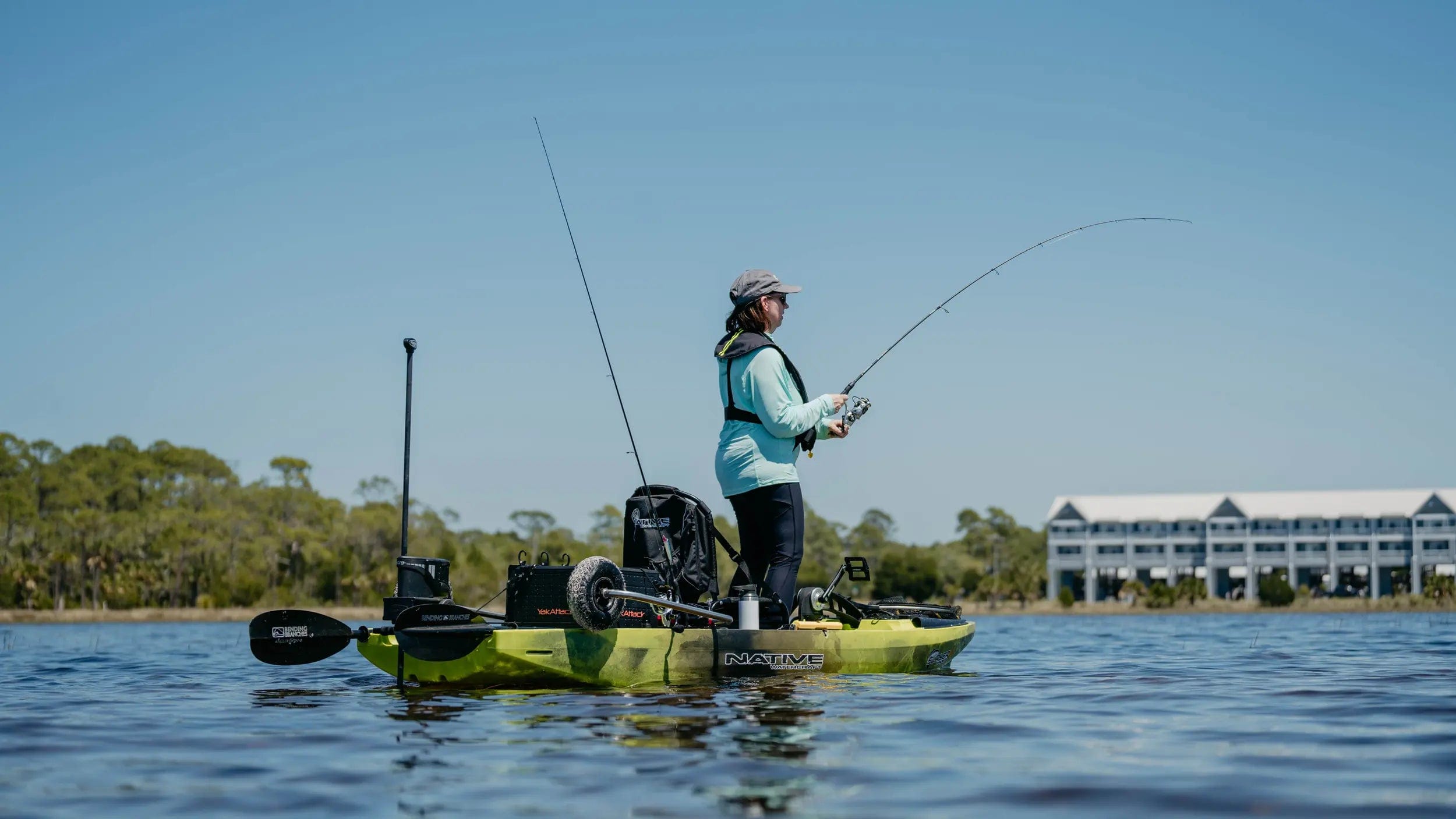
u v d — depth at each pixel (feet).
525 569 20.81
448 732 16.02
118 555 348.38
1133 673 26.96
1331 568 299.38
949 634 27.22
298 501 378.12
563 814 10.98
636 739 15.21
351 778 12.83
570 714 17.67
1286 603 273.54
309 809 11.30
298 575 358.02
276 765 13.66
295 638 22.27
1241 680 24.63
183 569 342.23
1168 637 56.59
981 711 18.31
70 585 344.69
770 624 23.65
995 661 33.30
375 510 371.76
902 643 25.23
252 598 313.12
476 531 390.63
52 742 15.62
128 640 65.26
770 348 23.38
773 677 22.93
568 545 366.63
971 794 11.74
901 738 15.34
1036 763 13.46
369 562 355.15
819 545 420.77
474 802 11.51
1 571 320.50
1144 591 303.27
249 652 43.78
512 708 18.49
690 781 12.40
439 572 22.68
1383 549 295.69
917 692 21.11
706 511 23.52
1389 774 12.84
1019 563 404.36
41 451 406.62
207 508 377.91
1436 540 289.94
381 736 15.79
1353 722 17.16
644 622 21.65
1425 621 98.27
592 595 19.61
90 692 23.22
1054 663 31.83
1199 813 10.89
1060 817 10.73
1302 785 12.20
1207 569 310.45
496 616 22.43
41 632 98.73
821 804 11.28
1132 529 319.88
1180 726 16.70
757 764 13.34
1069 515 326.44
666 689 20.93
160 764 13.78
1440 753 14.19
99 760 14.11
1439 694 21.06
